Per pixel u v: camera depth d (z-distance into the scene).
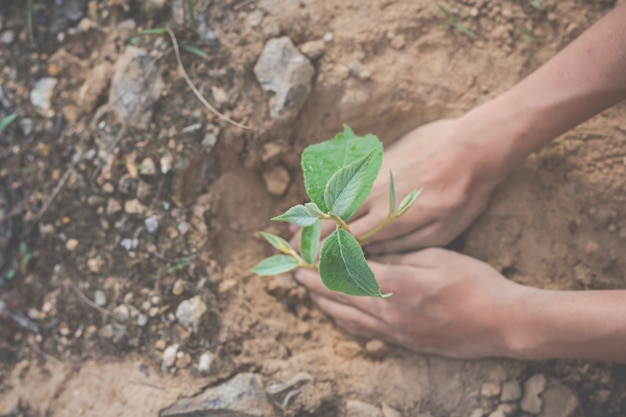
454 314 0.87
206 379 0.90
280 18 0.94
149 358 0.91
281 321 0.93
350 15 0.94
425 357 0.91
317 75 0.93
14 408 0.92
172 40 0.94
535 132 0.87
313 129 0.95
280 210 0.97
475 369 0.90
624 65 0.82
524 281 0.92
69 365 0.93
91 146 0.94
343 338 0.94
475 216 0.91
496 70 0.95
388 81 0.93
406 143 0.93
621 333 0.82
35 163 0.96
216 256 0.94
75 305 0.94
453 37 0.95
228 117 0.93
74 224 0.94
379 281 0.89
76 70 0.97
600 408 0.91
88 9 0.98
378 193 0.90
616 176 0.92
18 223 0.96
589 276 0.91
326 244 0.70
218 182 0.95
